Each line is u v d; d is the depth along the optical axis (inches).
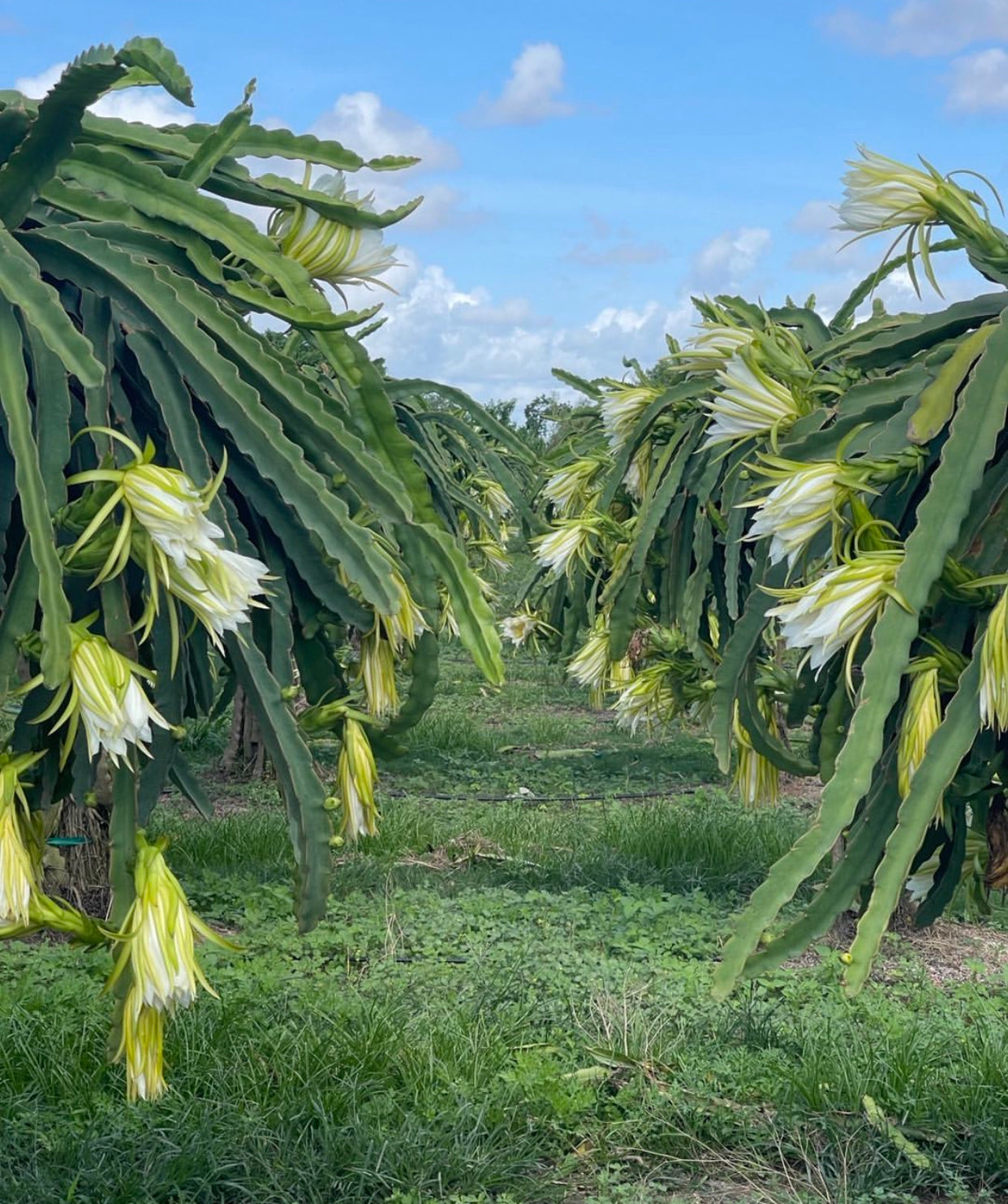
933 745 47.0
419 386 161.6
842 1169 114.6
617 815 236.1
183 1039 128.0
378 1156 111.8
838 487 52.3
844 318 137.0
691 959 167.5
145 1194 105.7
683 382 132.2
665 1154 118.7
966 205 56.5
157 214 60.4
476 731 320.8
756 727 70.9
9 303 48.5
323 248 65.3
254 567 47.9
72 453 58.4
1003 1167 115.3
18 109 53.3
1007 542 52.2
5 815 48.3
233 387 57.0
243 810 240.1
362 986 151.9
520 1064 129.4
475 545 262.7
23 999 136.6
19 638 51.0
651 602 174.7
